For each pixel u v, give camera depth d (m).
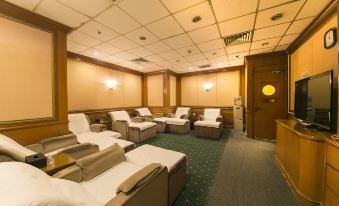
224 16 2.55
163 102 7.05
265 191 2.18
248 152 3.74
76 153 2.13
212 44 3.82
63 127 2.88
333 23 2.29
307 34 3.05
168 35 3.26
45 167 1.59
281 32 3.17
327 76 1.97
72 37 3.32
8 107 2.26
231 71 6.72
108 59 5.12
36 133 2.53
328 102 1.95
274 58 4.56
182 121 5.80
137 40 3.52
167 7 2.31
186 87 7.88
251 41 3.65
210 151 3.83
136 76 7.07
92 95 5.04
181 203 1.93
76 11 2.39
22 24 2.38
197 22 2.74
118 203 1.04
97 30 3.01
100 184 1.53
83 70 4.76
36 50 2.54
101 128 3.82
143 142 4.64
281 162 2.81
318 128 2.19
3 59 2.21
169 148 4.08
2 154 1.53
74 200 0.95
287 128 2.44
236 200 1.99
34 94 2.52
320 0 2.18
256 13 2.48
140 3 2.21
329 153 1.65
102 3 2.21
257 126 4.89
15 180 0.82
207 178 2.53
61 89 2.86
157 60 5.30
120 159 2.00
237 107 6.25
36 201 0.71
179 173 2.06
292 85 4.08
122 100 6.25
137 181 1.21
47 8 2.31
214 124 5.04
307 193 1.86
